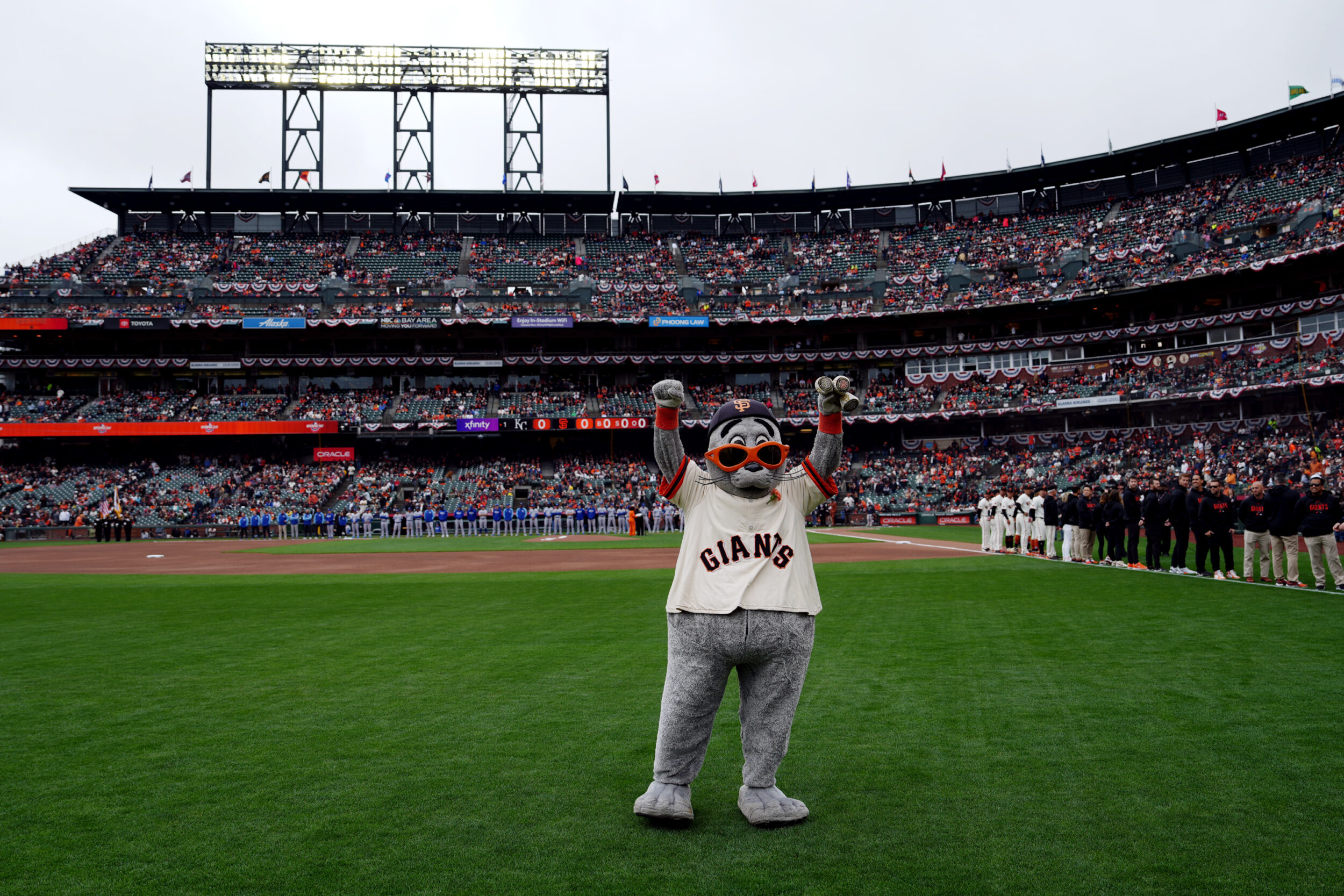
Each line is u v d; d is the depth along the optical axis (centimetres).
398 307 6162
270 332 6038
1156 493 1948
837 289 6694
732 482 475
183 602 1597
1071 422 5803
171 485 5597
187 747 620
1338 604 1302
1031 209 7094
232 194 6831
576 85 7138
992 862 411
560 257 7075
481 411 6078
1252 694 734
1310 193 5438
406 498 5650
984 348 6072
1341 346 4744
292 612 1429
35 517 5228
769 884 390
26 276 6275
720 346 6588
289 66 6888
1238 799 489
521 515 5194
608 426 5850
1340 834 438
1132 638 1020
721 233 7575
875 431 6338
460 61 7025
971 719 671
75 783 541
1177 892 377
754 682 476
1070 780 526
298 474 5791
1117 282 5722
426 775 554
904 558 2484
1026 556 2533
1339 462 4059
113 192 6750
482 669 903
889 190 7119
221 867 414
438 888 389
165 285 6250
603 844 441
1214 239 5644
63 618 1364
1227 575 1770
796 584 470
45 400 5831
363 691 801
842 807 491
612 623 1248
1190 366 5422
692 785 545
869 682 803
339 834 455
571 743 623
